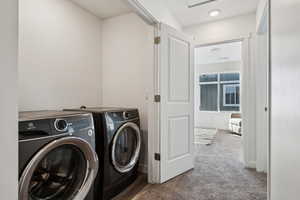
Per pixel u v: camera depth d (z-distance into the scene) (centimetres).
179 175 239
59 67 221
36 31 195
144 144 253
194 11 259
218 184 213
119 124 194
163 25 217
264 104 253
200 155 331
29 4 189
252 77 265
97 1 235
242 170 256
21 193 97
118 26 273
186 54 253
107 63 282
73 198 132
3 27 64
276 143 129
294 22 92
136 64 260
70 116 132
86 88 258
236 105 677
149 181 220
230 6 246
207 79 728
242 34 269
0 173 63
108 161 178
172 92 231
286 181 104
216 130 634
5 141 65
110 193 181
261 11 209
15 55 68
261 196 185
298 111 86
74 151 135
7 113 66
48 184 122
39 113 144
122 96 271
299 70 85
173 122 232
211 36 289
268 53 155
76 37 243
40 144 108
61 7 222
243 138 273
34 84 194
